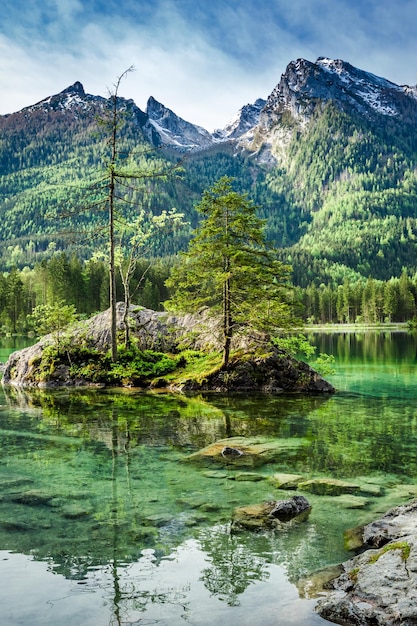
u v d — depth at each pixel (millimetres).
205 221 25516
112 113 27062
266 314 25156
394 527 7691
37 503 9336
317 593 6074
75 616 5668
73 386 27719
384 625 5223
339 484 10297
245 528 8109
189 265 25922
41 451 13305
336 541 7594
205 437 14891
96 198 29078
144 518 8562
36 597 6082
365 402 21531
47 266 108562
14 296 101375
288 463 12055
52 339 30938
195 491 9992
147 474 11180
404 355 47781
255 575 6566
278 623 5438
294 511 8711
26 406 20953
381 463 12023
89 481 10695
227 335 25828
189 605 5859
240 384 25328
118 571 6730
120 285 103062
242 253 24547
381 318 150000
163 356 29500
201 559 7047
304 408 19938
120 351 29172
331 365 38031
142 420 17609
